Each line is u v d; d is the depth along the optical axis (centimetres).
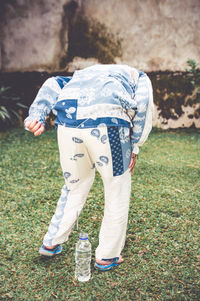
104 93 213
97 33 759
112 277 242
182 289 228
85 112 215
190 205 358
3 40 795
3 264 256
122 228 240
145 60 757
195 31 730
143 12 735
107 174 226
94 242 287
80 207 250
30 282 237
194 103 759
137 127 226
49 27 771
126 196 237
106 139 215
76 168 234
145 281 236
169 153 571
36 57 789
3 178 441
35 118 234
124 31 750
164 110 770
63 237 256
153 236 296
